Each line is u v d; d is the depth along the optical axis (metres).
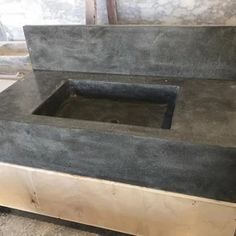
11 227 1.38
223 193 0.82
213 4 1.14
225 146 0.71
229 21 1.16
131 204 1.00
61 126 0.85
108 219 1.12
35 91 1.12
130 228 1.10
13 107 0.99
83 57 1.21
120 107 1.18
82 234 1.32
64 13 1.33
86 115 1.15
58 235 1.32
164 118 1.09
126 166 0.87
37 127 0.88
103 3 1.25
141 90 1.14
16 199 1.25
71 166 0.96
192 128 0.81
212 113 0.88
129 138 0.79
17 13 1.39
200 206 0.89
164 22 1.24
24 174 1.10
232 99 0.96
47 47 1.23
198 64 1.09
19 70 1.43
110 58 1.18
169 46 1.08
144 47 1.11
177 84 1.09
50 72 1.28
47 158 0.97
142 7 1.23
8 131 0.94
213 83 1.07
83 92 1.24
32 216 1.42
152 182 0.89
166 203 0.94
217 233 0.95
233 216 0.87
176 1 1.17
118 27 1.09
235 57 1.03
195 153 0.75
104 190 1.00
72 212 1.17
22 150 0.98
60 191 1.09
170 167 0.82
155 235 1.08
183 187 0.86
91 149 0.87
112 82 1.15
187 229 0.99
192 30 1.02
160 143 0.77
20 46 1.43
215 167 0.76
